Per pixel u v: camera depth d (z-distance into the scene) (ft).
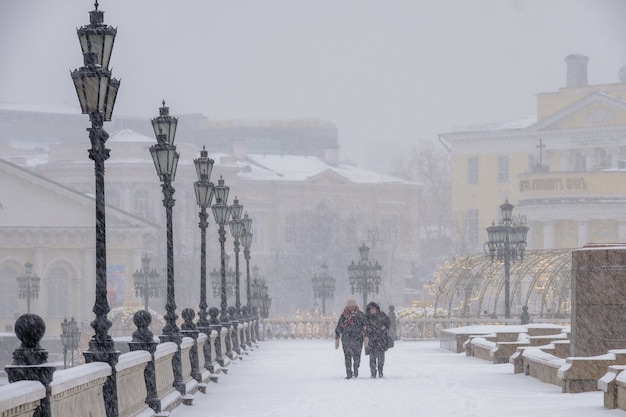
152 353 114.83
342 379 186.50
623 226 609.83
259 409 131.03
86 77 97.04
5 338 375.25
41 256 643.86
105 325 93.45
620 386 119.85
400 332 386.52
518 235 330.75
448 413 123.13
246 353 285.84
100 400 89.61
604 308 147.95
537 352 180.24
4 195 644.69
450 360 245.24
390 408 130.31
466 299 388.98
